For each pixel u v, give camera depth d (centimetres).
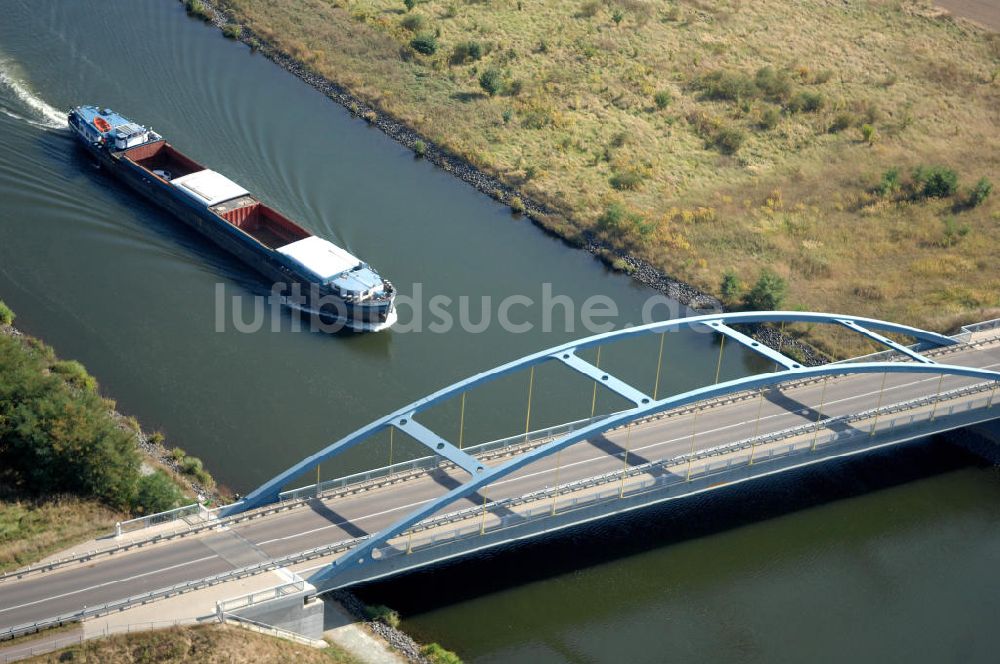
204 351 11100
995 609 9144
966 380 10944
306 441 10088
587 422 9850
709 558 9412
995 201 14825
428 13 18138
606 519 9669
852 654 8656
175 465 9619
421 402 9238
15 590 7975
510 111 15850
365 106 15862
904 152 15875
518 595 8894
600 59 17325
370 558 8269
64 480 8956
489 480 8450
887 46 18600
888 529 9875
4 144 13988
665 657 8512
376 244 13112
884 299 12900
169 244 12738
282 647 7875
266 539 8581
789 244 13788
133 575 8175
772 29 18812
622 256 13425
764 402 10462
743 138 15812
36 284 11794
